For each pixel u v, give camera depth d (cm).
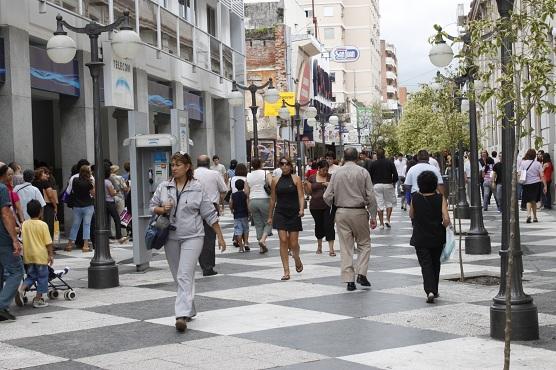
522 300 793
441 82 2477
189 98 3078
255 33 6000
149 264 1532
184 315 881
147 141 1418
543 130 3064
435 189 1025
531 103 654
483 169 3138
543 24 657
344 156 1158
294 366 712
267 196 1694
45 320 984
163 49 2716
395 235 1994
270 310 993
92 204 1836
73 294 1143
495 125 898
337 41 12575
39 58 1903
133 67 2450
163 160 1454
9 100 1756
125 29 1325
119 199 2075
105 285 1238
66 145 2111
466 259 1463
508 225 805
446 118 2242
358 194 1140
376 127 10125
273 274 1334
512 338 788
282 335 845
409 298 1055
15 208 1203
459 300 1033
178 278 899
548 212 2628
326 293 1114
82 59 2092
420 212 1022
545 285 1135
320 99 7925
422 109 5084
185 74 3005
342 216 1138
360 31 13362
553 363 700
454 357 732
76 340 859
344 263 1138
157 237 900
